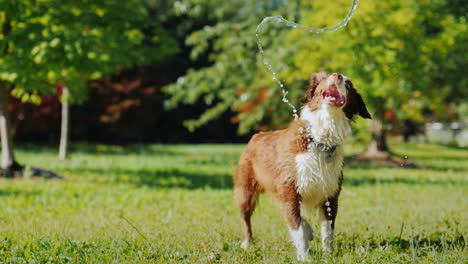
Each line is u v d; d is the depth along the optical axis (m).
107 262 4.52
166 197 9.47
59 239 5.65
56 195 9.74
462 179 12.77
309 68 15.47
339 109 4.60
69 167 15.27
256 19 18.69
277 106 19.14
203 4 20.83
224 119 34.84
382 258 4.65
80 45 10.34
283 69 16.48
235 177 5.78
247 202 5.62
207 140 35.06
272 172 5.04
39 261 4.57
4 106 12.60
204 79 19.73
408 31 14.70
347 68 14.73
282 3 18.52
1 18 11.81
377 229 6.04
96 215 7.53
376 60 14.07
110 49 11.74
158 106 31.53
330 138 4.68
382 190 10.28
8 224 6.77
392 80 14.82
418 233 5.75
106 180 12.31
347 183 11.62
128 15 12.24
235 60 19.28
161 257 4.68
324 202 4.95
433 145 29.47
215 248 5.22
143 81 27.52
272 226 6.26
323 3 14.65
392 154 18.14
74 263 4.55
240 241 5.66
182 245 5.30
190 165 16.58
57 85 21.73
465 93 25.75
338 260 4.65
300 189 4.78
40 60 10.33
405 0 14.72
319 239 5.51
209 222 6.57
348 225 6.38
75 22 11.03
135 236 5.66
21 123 23.70
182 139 34.41
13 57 10.66
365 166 16.25
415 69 15.36
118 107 25.69
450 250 4.91
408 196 9.34
